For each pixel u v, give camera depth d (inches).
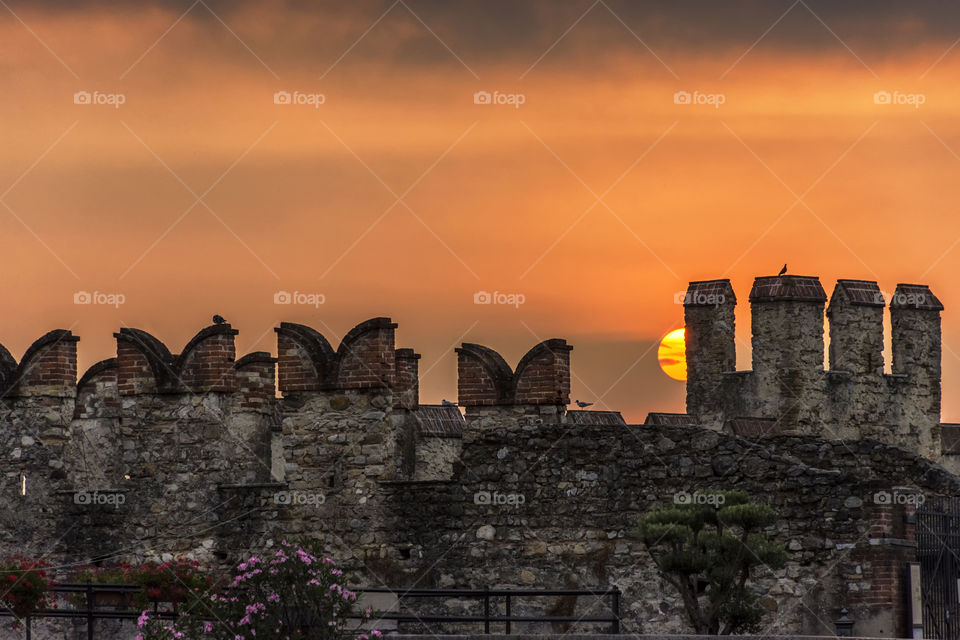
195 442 1290.6
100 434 1429.6
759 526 1128.2
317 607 1036.5
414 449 1333.7
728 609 1119.0
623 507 1205.7
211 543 1278.3
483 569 1222.3
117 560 1295.5
